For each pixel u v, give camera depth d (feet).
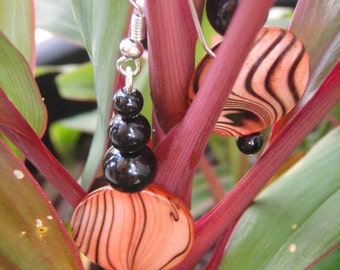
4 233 0.26
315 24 0.30
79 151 0.75
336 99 0.28
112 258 0.27
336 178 0.31
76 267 0.27
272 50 0.23
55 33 0.46
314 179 0.32
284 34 0.23
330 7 0.30
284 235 0.30
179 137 0.25
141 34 0.24
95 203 0.26
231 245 0.31
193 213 0.58
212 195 0.59
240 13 0.21
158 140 0.27
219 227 0.30
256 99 0.25
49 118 0.68
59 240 0.27
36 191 0.26
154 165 0.25
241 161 0.46
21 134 0.26
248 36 0.21
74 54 0.65
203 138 0.25
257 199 0.33
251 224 0.31
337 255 0.37
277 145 0.29
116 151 0.24
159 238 0.26
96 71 0.27
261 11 0.21
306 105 0.29
